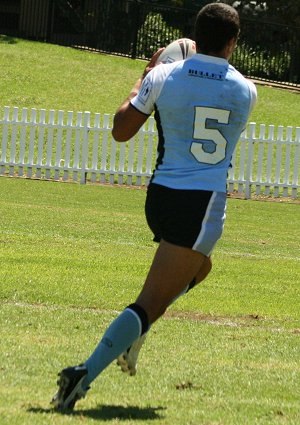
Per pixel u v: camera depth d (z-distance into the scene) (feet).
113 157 229.25
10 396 62.23
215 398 66.54
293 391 70.13
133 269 120.16
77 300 100.68
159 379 71.51
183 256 60.34
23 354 75.72
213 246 61.05
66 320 91.25
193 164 61.05
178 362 77.77
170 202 60.49
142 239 147.95
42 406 60.23
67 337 83.87
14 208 173.06
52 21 366.63
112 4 358.43
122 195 209.15
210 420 59.77
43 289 103.86
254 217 190.39
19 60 321.52
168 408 62.85
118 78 316.81
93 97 295.48
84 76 313.94
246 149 228.43
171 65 62.23
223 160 61.72
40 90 295.48
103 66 328.49
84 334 85.76
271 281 120.06
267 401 66.59
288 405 65.62
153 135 228.84
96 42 361.51
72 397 59.62
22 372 69.87
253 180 231.09
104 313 95.96
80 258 125.39
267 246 152.05
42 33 370.94
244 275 122.93
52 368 71.72
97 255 129.18
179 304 102.83
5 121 231.09
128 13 355.56
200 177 60.70
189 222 60.08
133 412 61.00
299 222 186.70
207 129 61.21
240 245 150.82
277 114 298.15
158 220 61.16
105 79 313.94
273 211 203.21
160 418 59.77
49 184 220.43
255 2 382.42
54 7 366.22
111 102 292.81
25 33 370.73
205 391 68.74
